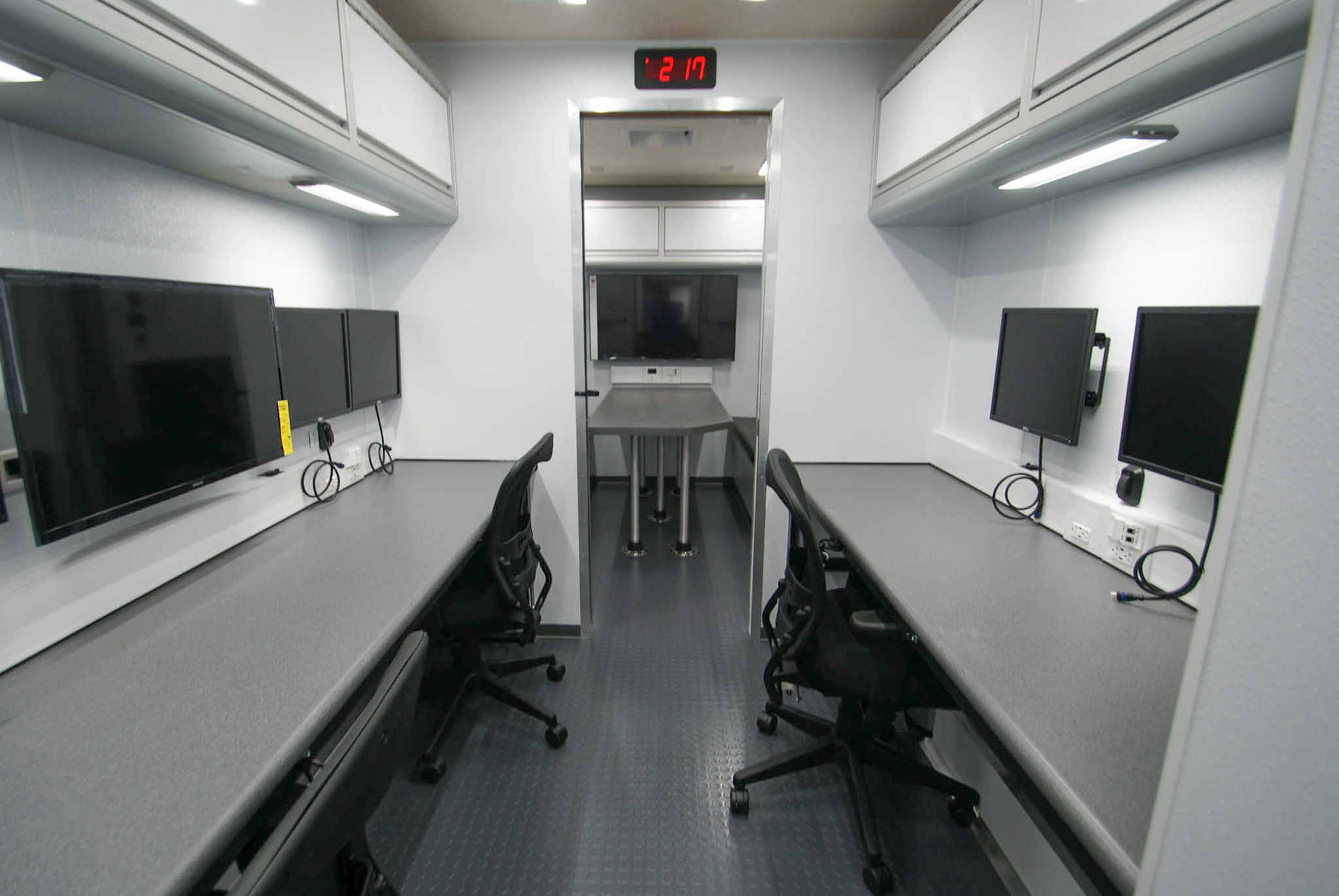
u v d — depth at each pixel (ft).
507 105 7.72
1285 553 1.51
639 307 15.99
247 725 3.09
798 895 4.95
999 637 3.92
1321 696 1.48
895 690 5.00
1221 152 4.34
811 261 8.07
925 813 5.80
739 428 14.10
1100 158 4.61
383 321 7.80
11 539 3.76
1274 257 1.46
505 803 5.85
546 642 8.85
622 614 9.68
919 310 8.20
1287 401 1.48
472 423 8.50
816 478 7.87
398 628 4.12
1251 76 3.09
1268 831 1.62
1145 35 3.30
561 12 6.83
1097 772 2.75
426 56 7.61
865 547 5.49
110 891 2.20
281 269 6.43
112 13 2.95
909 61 6.58
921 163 6.33
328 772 2.31
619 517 14.61
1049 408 5.50
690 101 7.65
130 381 4.07
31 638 3.67
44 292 3.48
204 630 4.02
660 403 14.37
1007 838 5.14
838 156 7.80
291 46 4.36
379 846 5.34
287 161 4.91
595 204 14.34
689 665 8.25
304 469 6.48
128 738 2.98
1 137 3.75
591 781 6.14
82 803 2.58
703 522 14.21
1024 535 5.83
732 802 5.74
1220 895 1.74
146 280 4.17
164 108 3.64
